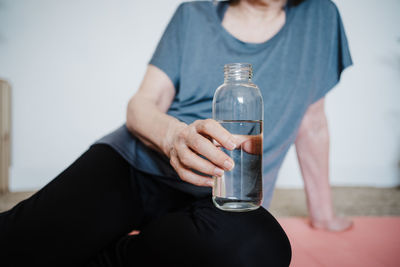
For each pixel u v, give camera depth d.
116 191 0.67
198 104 0.80
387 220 1.29
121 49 2.49
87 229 0.57
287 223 1.26
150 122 0.63
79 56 2.46
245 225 0.49
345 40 0.87
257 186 0.51
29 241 0.51
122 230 0.66
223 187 0.50
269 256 0.46
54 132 2.46
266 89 0.77
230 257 0.43
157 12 2.50
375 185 2.50
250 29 0.81
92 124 2.49
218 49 0.80
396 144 2.51
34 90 2.42
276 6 0.79
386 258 0.86
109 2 2.46
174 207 0.78
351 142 2.52
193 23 0.84
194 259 0.44
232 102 0.53
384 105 2.49
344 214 1.50
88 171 0.68
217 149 0.45
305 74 0.80
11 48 2.39
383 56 2.47
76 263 0.55
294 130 0.81
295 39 0.80
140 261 0.50
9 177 2.40
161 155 0.73
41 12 2.40
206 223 0.49
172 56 0.85
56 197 0.59
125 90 2.51
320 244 0.99
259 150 0.52
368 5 2.44
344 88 2.49
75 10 2.43
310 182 1.13
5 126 2.22
